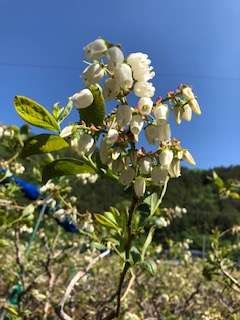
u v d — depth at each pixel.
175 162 0.17
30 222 0.36
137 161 0.16
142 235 0.18
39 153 0.17
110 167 0.17
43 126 0.17
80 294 0.59
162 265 0.90
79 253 0.66
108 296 0.60
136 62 0.16
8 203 0.35
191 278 0.87
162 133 0.16
